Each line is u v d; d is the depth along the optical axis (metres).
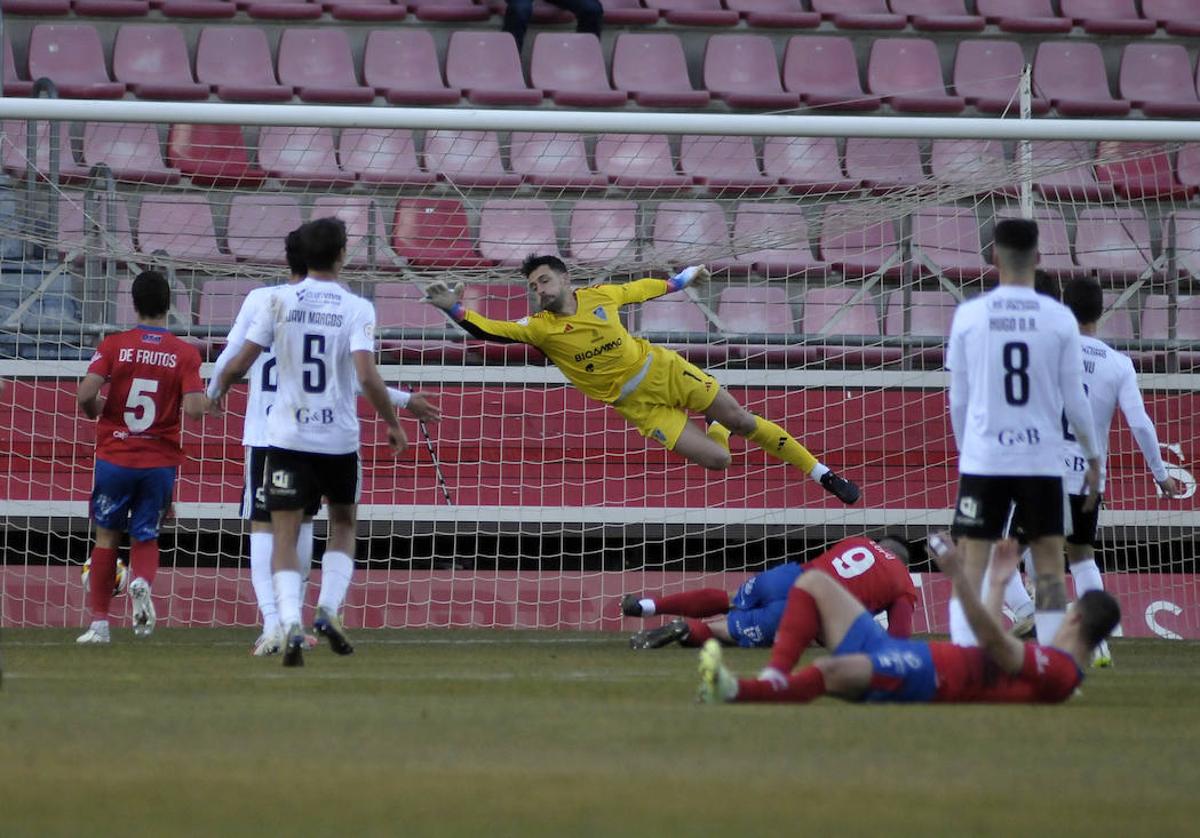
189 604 38.19
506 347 41.66
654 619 38.78
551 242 45.50
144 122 33.72
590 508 39.72
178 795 11.26
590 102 51.31
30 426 38.25
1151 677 24.83
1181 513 40.78
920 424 40.69
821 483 33.78
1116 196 46.03
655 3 56.19
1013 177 41.19
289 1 53.31
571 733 14.97
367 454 39.25
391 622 38.50
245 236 43.72
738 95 52.22
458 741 14.40
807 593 17.09
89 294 40.41
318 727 15.42
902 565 28.34
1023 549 29.55
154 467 29.98
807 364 42.44
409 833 9.88
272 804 10.92
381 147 48.69
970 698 17.14
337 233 24.45
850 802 11.19
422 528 39.47
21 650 28.20
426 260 43.78
